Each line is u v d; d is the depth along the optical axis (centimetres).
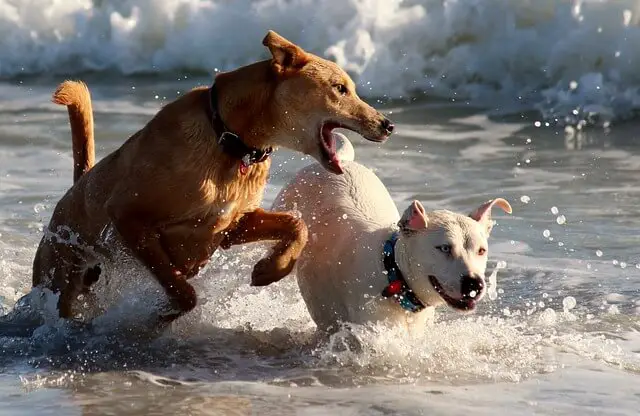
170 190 741
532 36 1617
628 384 688
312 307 792
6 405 661
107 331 812
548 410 641
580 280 929
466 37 1655
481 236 705
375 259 734
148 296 814
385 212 822
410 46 1664
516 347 766
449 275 688
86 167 868
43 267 862
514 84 1631
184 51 1833
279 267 771
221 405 658
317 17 1716
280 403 661
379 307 732
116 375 724
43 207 1117
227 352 774
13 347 789
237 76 739
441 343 762
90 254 833
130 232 757
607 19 1561
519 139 1424
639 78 1530
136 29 1847
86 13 1878
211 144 737
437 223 704
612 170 1270
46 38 1892
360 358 732
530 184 1221
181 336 806
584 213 1114
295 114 734
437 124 1509
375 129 739
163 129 746
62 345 791
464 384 693
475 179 1245
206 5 1819
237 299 863
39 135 1465
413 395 670
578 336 786
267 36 727
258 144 746
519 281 934
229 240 804
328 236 793
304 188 853
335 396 672
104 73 1855
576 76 1570
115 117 1551
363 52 1673
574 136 1435
